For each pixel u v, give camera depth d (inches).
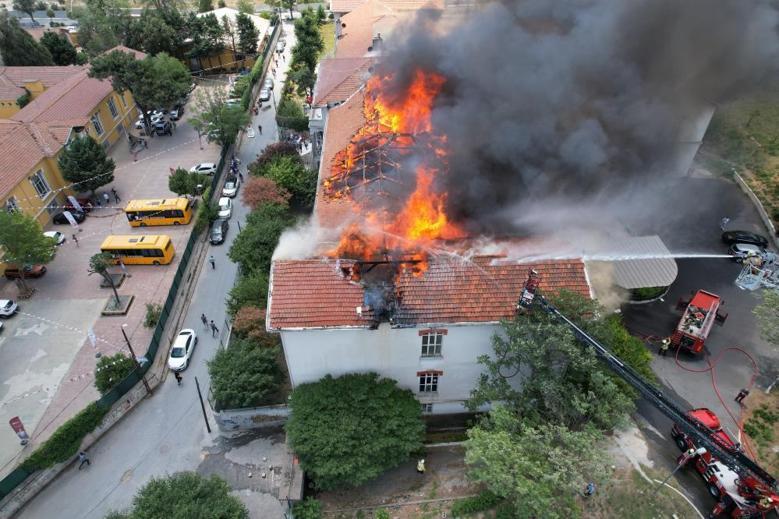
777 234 1245.1
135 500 706.8
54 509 829.8
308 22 2185.0
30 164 1428.4
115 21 2402.8
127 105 2014.0
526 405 737.6
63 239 1417.3
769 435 855.7
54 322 1162.0
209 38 2405.3
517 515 693.3
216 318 1180.5
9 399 990.4
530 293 724.0
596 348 696.4
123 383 957.8
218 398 876.0
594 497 757.3
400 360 812.6
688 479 785.6
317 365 812.6
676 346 1000.2
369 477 756.0
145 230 1469.0
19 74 1946.4
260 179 1350.9
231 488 832.9
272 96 2240.4
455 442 860.0
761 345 1016.9
